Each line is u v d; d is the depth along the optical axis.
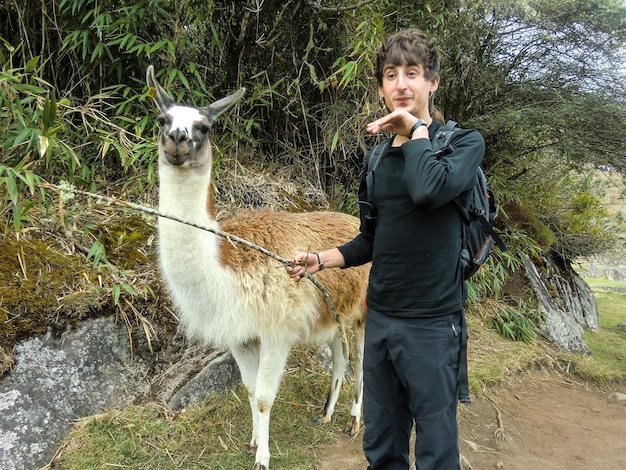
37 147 3.11
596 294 10.16
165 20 3.84
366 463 2.81
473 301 5.60
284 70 4.61
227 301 2.39
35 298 2.79
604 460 3.25
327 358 3.89
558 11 5.40
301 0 4.02
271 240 2.62
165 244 2.27
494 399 4.02
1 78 2.84
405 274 1.76
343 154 4.89
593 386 4.73
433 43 1.79
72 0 3.55
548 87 5.78
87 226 3.35
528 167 6.81
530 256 6.59
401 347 1.79
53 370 2.70
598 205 7.61
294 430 3.04
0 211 3.07
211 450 2.74
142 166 4.01
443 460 1.76
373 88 4.43
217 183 4.21
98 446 2.59
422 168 1.55
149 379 3.03
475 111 5.89
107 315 2.95
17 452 2.42
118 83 4.12
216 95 4.65
